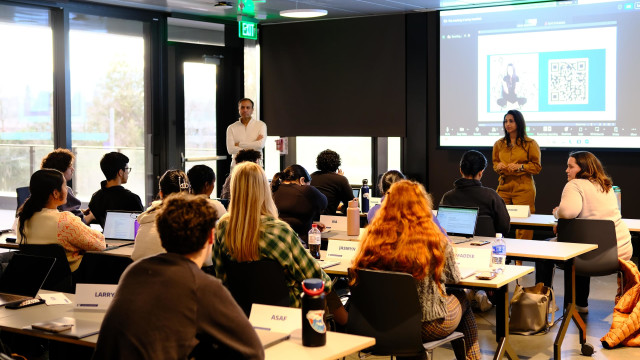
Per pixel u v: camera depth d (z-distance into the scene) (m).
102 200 5.08
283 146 9.27
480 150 8.30
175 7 8.08
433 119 8.62
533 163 6.78
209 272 3.94
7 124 7.27
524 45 7.98
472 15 8.18
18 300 3.12
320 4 7.99
